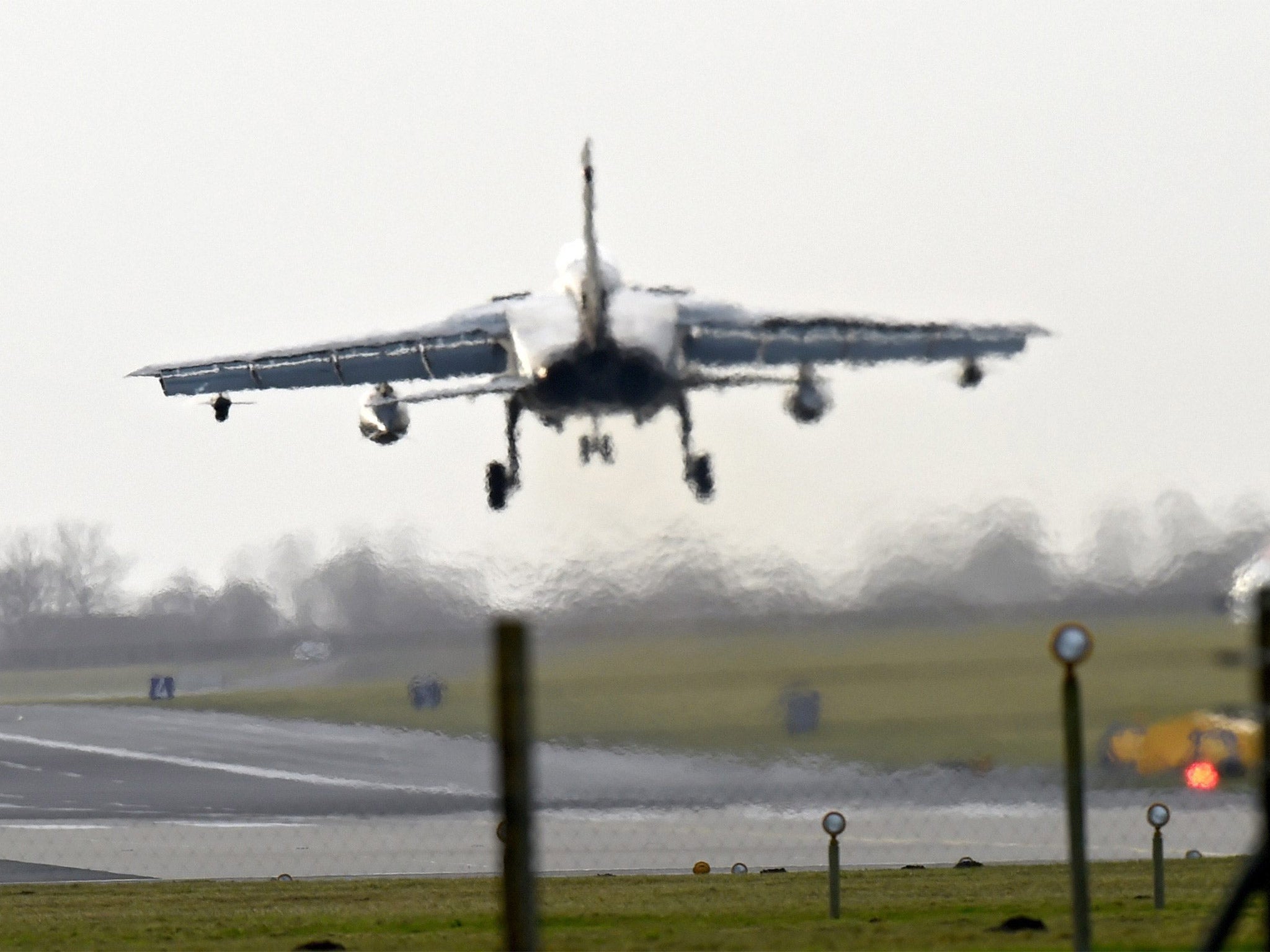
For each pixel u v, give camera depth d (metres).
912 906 66.25
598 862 100.12
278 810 142.00
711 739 127.25
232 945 60.38
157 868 109.19
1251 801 110.00
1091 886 72.75
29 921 72.62
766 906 68.50
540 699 134.62
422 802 143.00
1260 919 53.81
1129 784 114.94
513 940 33.66
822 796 120.75
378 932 63.25
